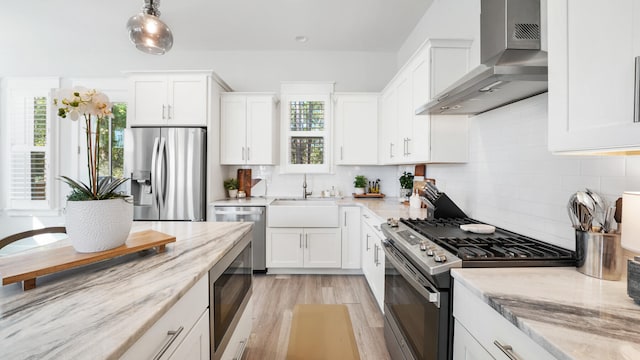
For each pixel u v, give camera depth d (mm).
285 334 2092
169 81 3195
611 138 745
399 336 1587
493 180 1821
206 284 1095
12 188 3656
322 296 2717
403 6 2805
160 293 808
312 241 3246
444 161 2096
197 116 3205
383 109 3496
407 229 1753
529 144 1511
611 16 742
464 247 1311
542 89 1357
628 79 700
